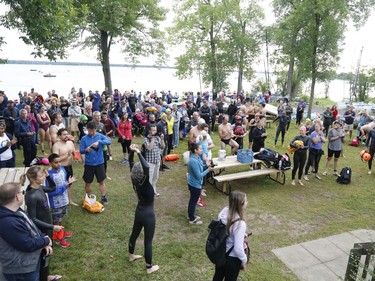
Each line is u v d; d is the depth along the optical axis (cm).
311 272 461
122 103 1362
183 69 2725
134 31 2123
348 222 631
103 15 1730
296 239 557
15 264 281
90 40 2088
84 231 545
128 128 934
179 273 445
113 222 585
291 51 1958
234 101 1606
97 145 599
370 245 400
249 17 2848
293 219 636
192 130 804
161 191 759
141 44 2194
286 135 1515
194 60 2711
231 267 324
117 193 726
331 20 1652
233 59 2672
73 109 1212
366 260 400
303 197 754
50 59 1025
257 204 702
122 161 962
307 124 1026
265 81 3709
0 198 274
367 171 977
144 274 437
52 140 806
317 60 1772
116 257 475
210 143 771
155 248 506
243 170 939
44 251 326
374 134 920
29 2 791
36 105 1209
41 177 384
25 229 279
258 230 585
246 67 2856
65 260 461
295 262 485
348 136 1561
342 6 1634
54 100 1292
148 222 418
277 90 3681
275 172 845
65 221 578
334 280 445
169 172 905
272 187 812
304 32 1789
